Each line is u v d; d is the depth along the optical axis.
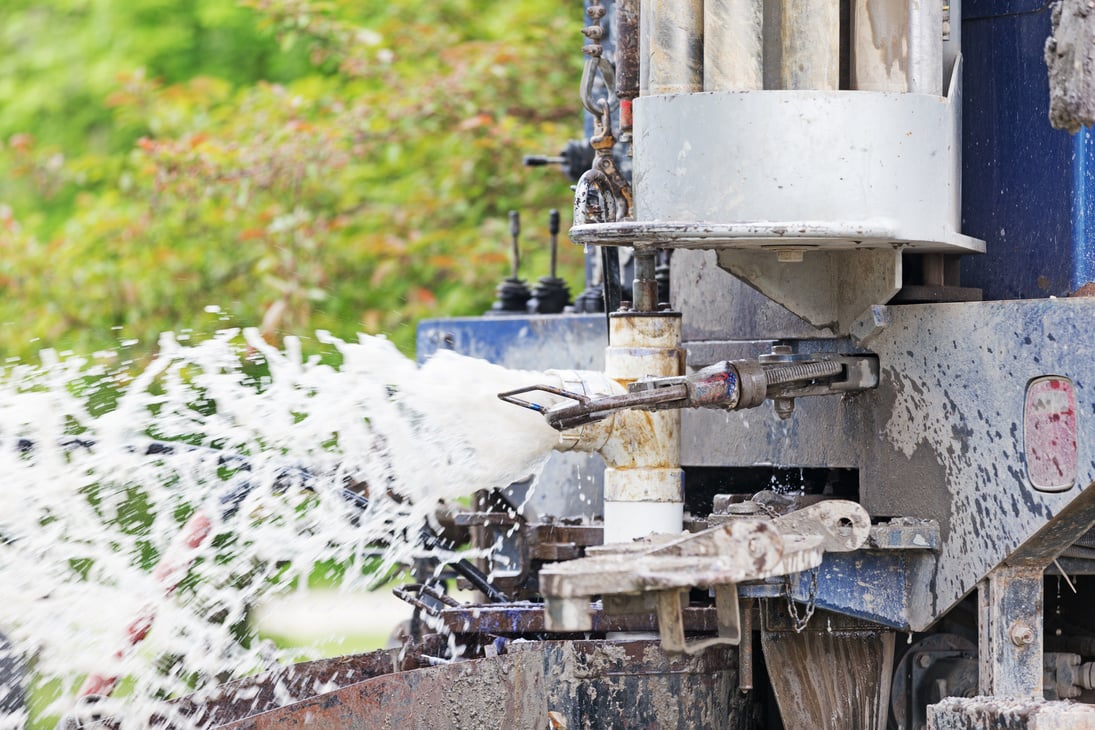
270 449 9.42
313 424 9.28
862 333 9.02
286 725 7.65
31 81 27.52
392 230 23.16
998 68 9.11
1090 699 9.15
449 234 23.16
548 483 11.37
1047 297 8.90
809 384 8.98
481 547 11.97
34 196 26.36
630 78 8.82
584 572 6.80
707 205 8.08
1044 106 8.91
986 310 8.43
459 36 23.50
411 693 8.06
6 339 22.16
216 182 22.31
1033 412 8.19
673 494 9.10
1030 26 8.98
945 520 8.69
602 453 9.11
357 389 9.17
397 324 22.86
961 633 9.77
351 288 23.06
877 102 8.05
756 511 8.86
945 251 8.85
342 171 23.19
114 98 23.64
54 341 22.23
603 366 11.18
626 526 9.04
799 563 7.38
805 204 8.00
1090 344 7.92
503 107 22.94
